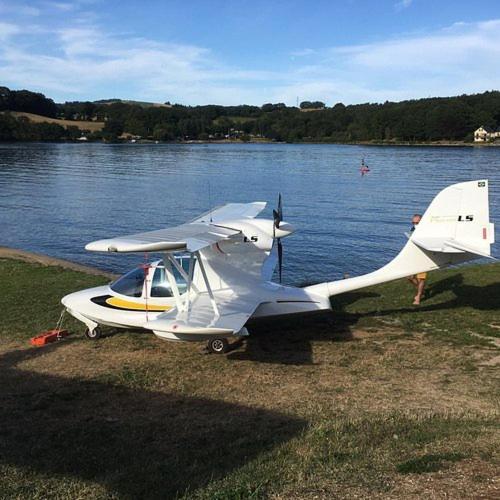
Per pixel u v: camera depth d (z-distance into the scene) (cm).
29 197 4734
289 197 4625
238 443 666
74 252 2722
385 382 880
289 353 1055
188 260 1109
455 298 1441
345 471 523
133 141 18075
